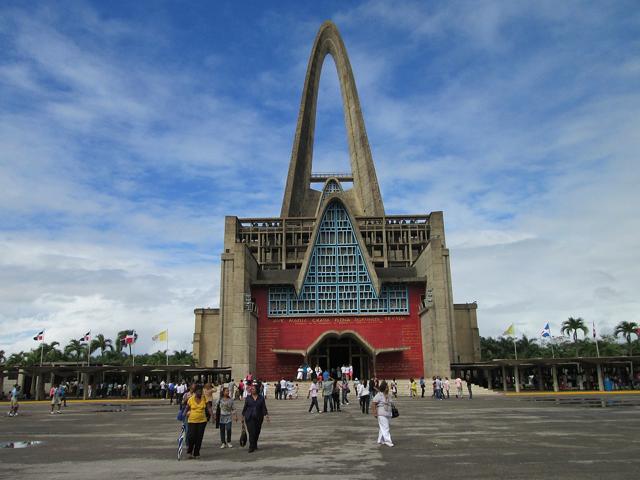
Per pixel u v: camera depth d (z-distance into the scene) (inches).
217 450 594.2
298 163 4153.5
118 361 4010.8
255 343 2059.5
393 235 3105.3
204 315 3115.2
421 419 910.4
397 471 443.8
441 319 1921.8
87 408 1502.2
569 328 3784.5
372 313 2108.8
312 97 4527.6
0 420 1077.1
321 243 2187.5
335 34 4643.2
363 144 4101.9
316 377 1844.2
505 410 1096.2
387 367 2060.8
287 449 586.2
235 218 3019.2
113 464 503.2
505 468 450.6
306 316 2108.8
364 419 946.7
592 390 2049.7
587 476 413.7
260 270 2313.0
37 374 2223.2
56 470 472.4
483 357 4175.7
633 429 727.7
